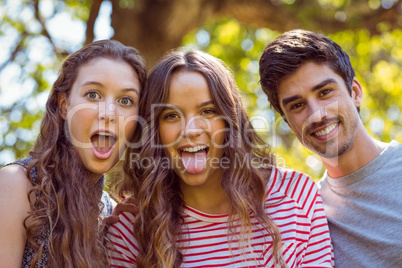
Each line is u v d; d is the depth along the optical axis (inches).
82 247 68.7
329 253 71.1
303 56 72.9
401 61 174.9
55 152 70.6
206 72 70.5
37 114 144.6
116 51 71.7
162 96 70.4
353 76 75.5
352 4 134.6
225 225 71.0
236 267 69.6
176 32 126.0
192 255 70.3
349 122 73.2
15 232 67.3
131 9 121.3
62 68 72.3
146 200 71.0
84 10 155.5
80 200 69.6
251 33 184.2
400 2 133.9
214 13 129.2
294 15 131.0
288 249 70.0
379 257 70.6
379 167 73.2
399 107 174.1
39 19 144.9
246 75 182.1
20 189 68.2
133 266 71.4
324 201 75.4
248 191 71.1
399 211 71.1
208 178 71.6
